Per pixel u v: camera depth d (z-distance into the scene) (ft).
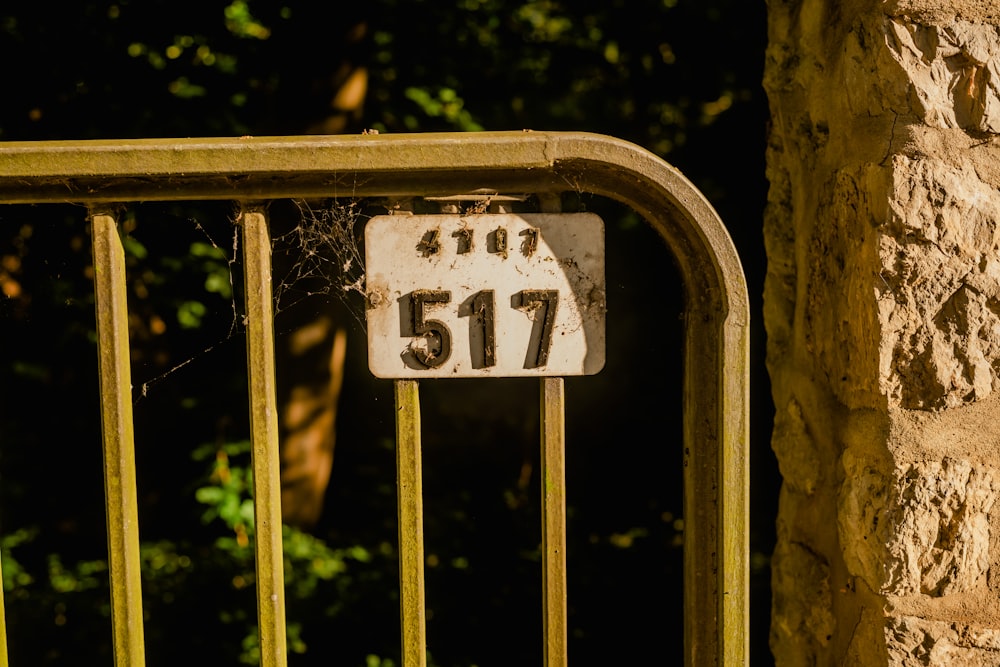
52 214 10.14
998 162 3.98
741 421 4.21
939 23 3.95
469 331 4.29
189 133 11.02
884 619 4.16
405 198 4.32
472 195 4.29
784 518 4.99
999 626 4.13
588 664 9.82
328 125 11.51
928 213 3.96
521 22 13.23
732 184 10.59
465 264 4.27
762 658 8.40
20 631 10.18
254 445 4.31
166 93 11.02
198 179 4.25
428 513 12.91
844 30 4.29
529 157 4.05
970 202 3.96
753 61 9.81
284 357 12.37
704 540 4.46
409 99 12.89
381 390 14.60
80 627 10.30
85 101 10.60
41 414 12.77
